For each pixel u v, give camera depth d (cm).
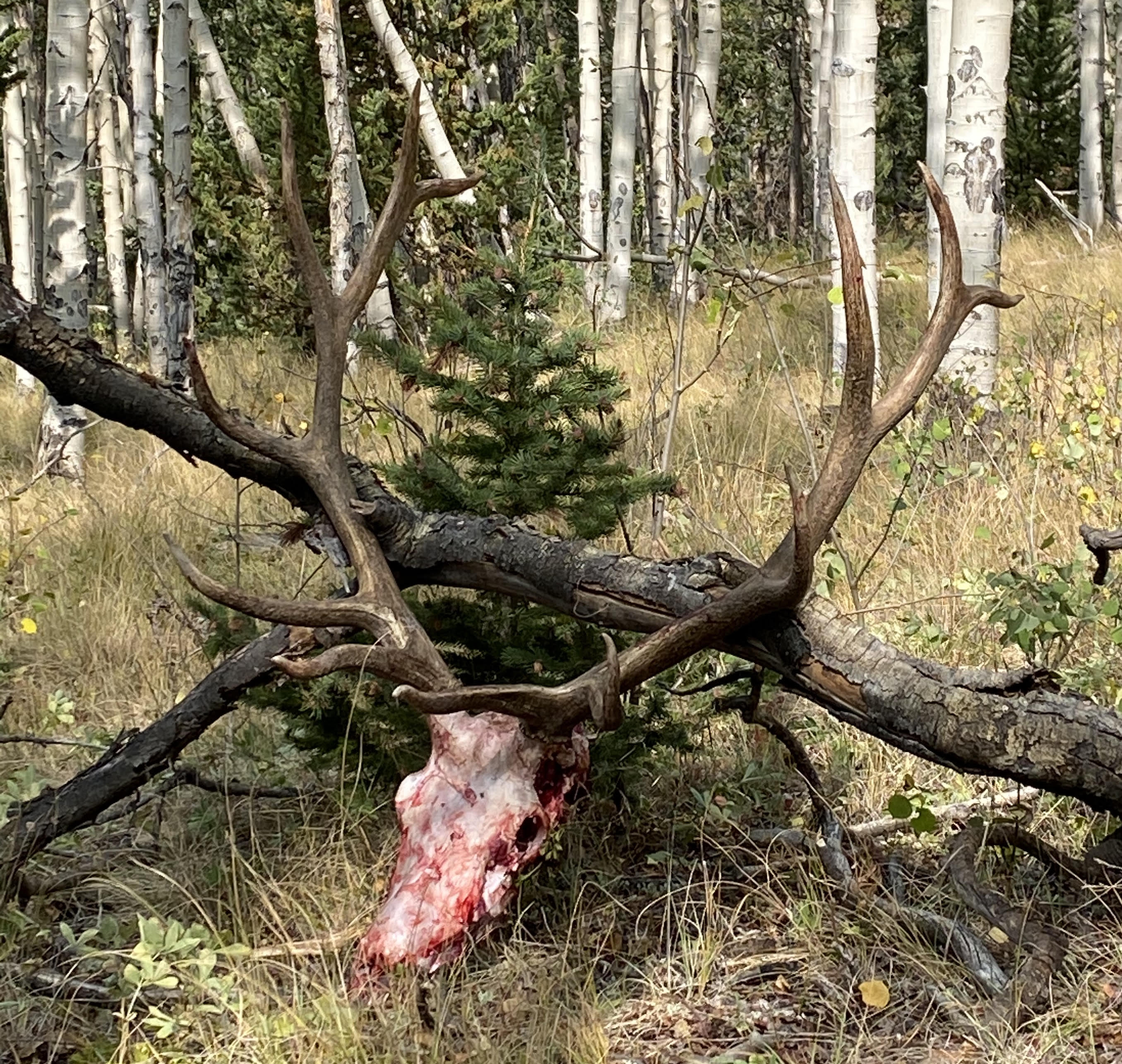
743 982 304
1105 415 619
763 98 2966
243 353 1353
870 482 665
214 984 281
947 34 1330
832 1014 290
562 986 291
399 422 510
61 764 439
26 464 1029
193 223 1348
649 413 602
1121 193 2044
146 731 347
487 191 1209
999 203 742
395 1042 266
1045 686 292
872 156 851
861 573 495
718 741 428
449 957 277
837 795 389
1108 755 281
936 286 926
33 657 557
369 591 309
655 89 1772
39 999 298
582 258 613
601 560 319
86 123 1016
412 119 347
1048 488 590
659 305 1524
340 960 303
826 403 780
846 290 285
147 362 1548
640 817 381
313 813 373
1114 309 960
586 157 1697
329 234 1270
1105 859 328
